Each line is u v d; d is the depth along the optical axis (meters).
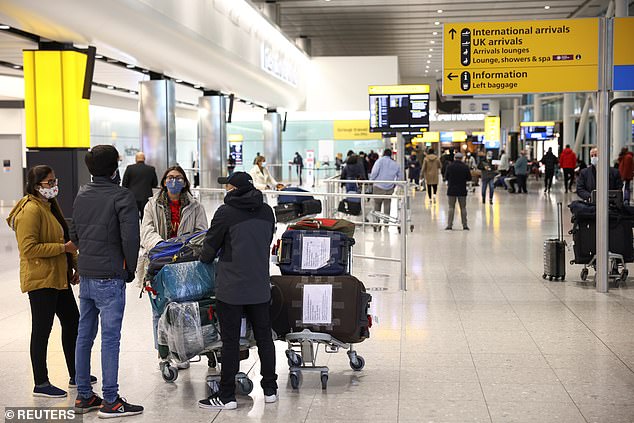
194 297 5.73
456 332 7.66
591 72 9.98
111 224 5.21
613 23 9.91
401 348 7.04
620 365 6.38
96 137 32.06
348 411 5.32
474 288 10.19
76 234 5.28
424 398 5.57
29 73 14.84
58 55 14.73
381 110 18.75
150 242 6.41
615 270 10.57
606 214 9.80
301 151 40.81
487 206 25.73
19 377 6.20
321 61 39.62
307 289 5.91
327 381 6.05
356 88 39.44
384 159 18.05
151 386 5.96
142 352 6.95
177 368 6.33
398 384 5.94
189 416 5.27
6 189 28.16
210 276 5.77
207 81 24.88
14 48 17.05
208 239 5.43
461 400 5.52
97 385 5.98
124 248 5.17
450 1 33.69
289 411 5.34
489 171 26.42
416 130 18.67
